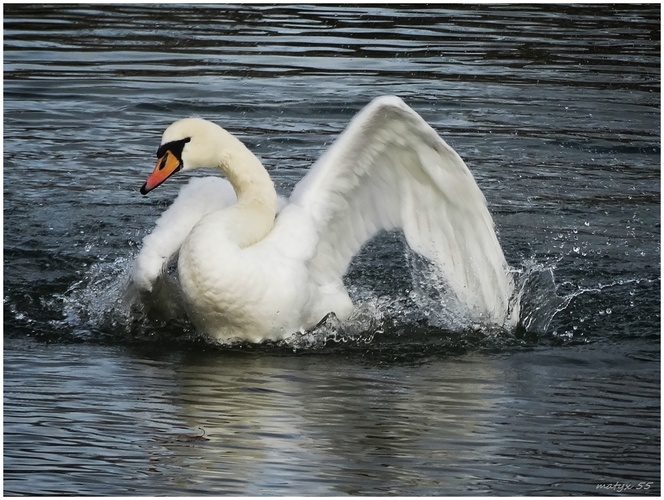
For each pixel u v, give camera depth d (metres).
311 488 8.82
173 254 12.23
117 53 23.81
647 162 19.03
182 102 20.91
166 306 12.56
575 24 27.41
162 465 9.14
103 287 13.80
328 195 12.56
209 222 11.85
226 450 9.47
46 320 12.79
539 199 17.31
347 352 12.12
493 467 9.26
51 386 10.83
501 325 12.91
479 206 12.63
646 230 16.30
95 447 9.47
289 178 17.47
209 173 18.42
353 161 12.46
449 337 12.66
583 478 9.08
